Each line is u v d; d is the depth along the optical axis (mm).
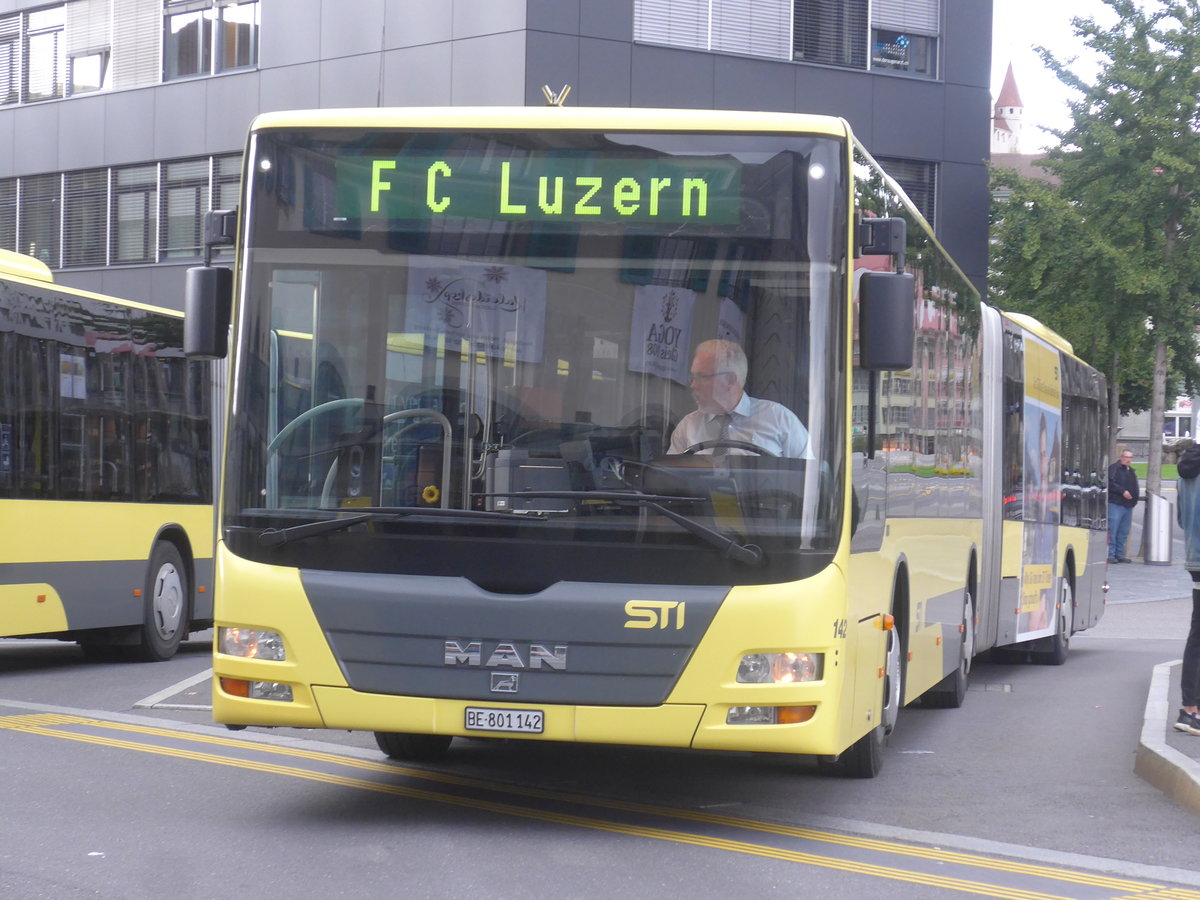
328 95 31172
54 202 36094
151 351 15625
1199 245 31203
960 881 6535
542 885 6227
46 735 10227
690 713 6891
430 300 7312
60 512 14039
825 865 6734
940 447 10625
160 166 34438
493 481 7105
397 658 7039
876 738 8773
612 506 7004
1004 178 32188
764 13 30547
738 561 6938
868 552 7809
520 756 9586
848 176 7273
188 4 33812
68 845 6902
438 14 29344
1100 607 19875
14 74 36531
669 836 7223
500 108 7441
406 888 6145
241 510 7293
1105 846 7340
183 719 11055
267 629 7164
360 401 7293
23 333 13578
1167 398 55219
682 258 7230
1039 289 32219
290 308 7410
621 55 29125
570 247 7281
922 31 32281
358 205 7426
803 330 7148
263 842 6984
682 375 7121
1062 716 12227
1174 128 30984
